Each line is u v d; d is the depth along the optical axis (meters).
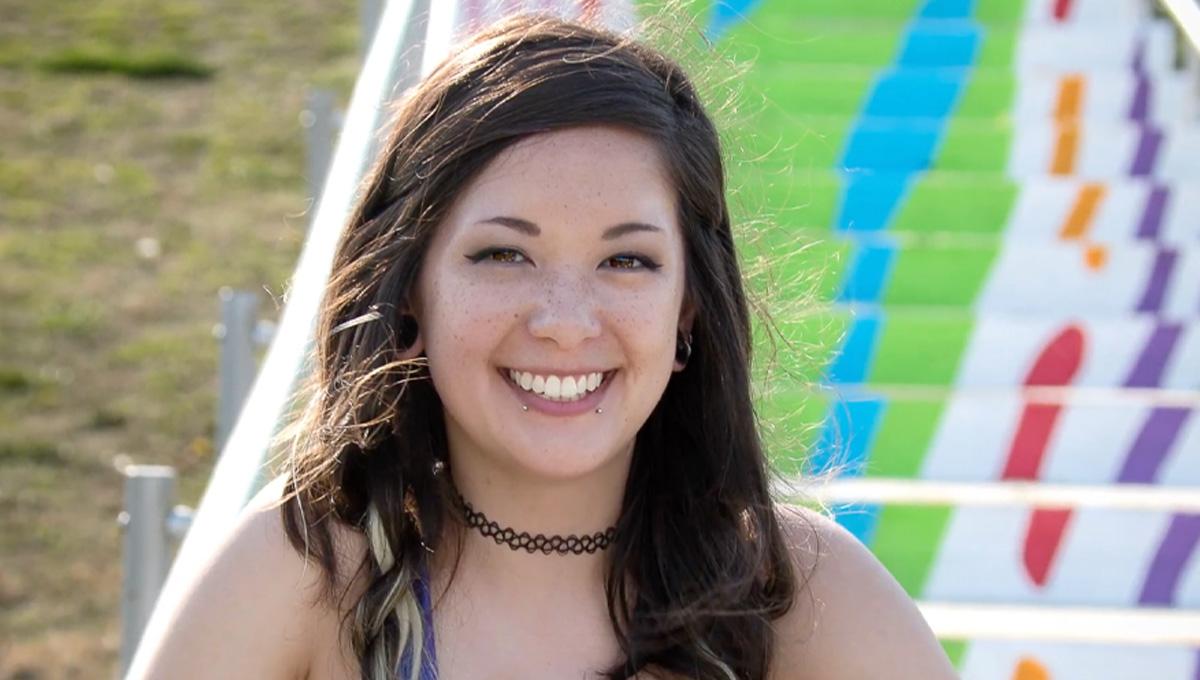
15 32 12.70
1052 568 4.10
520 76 2.00
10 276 9.48
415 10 4.20
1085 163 5.80
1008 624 3.92
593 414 2.00
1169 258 5.08
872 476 4.44
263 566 2.04
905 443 4.44
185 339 8.98
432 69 2.11
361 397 2.08
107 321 9.10
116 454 7.95
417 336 2.13
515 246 1.97
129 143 11.20
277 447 2.58
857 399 4.42
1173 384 4.75
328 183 3.26
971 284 5.08
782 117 5.80
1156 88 6.09
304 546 2.04
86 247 9.88
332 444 2.09
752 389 2.37
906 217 5.41
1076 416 4.43
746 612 2.09
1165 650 3.70
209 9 13.45
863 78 6.01
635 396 2.01
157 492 4.29
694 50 2.62
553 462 1.99
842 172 5.51
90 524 7.43
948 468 4.44
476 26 3.66
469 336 1.97
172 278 9.59
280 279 9.59
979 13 6.68
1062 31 6.41
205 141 11.29
